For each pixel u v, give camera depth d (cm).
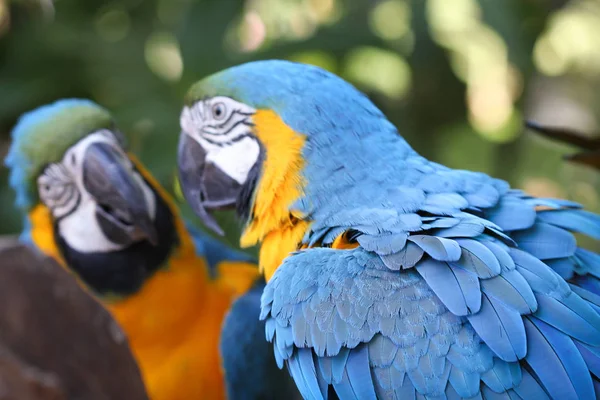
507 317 191
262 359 327
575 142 265
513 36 393
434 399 194
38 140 316
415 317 199
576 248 223
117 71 439
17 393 150
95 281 313
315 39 409
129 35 450
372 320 204
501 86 529
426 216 227
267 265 259
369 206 237
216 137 274
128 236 311
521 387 187
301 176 248
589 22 582
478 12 431
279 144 254
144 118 407
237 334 323
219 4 398
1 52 457
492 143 452
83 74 448
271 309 227
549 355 187
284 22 455
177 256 318
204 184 281
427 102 429
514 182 464
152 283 314
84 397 160
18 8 459
